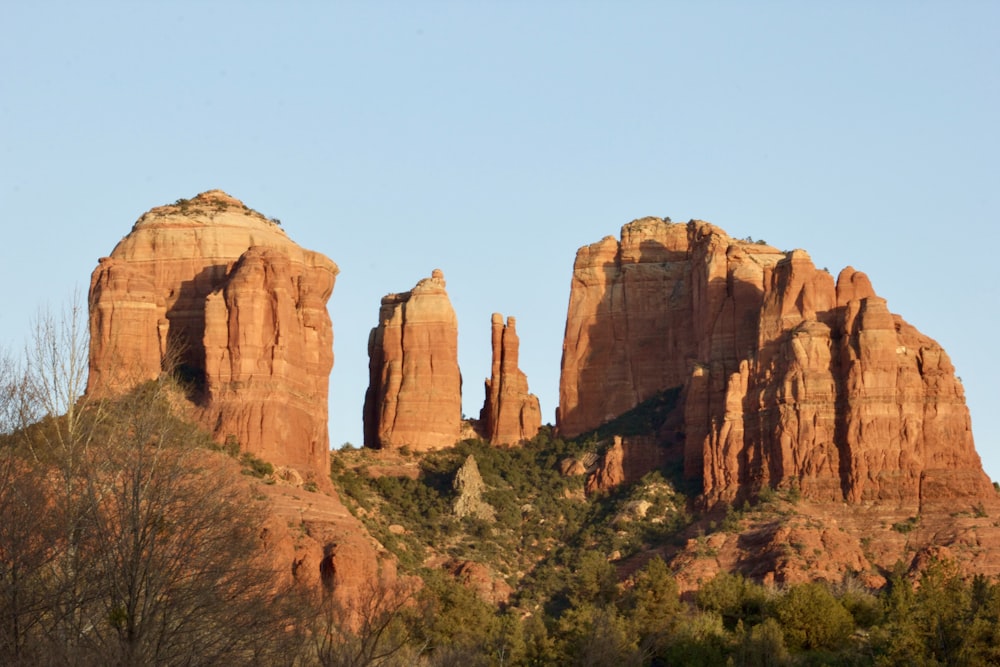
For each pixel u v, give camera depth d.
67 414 141.62
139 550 119.81
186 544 121.81
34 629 122.31
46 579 123.75
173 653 117.94
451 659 172.25
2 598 118.62
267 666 121.56
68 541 124.50
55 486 130.25
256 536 133.62
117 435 134.75
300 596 130.88
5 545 121.69
